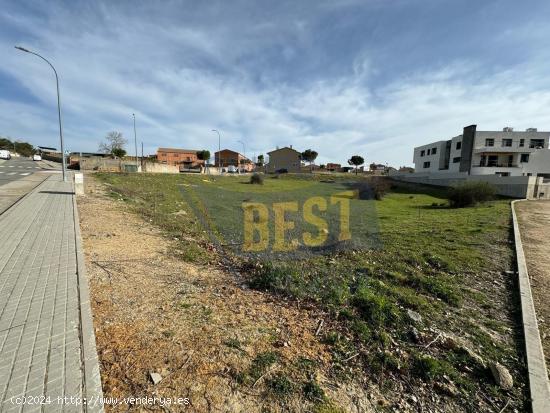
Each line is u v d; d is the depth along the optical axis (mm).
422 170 53562
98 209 9656
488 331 3342
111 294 3619
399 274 5133
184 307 3428
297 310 3598
